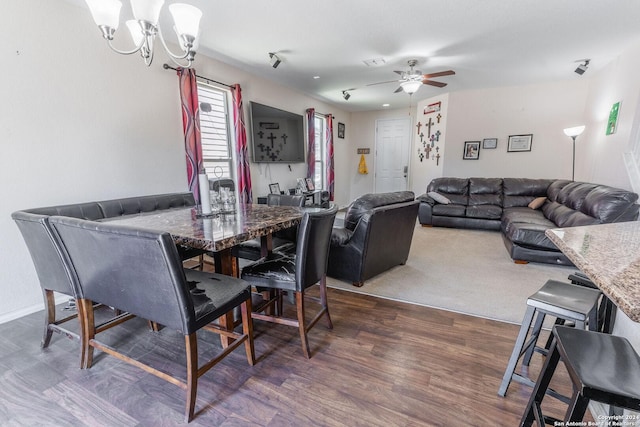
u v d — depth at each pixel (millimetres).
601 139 4160
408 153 7418
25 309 2307
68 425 1310
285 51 3539
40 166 2316
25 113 2211
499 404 1421
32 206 2295
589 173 4527
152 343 1912
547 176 5348
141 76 2975
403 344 1896
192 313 1271
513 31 3043
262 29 2955
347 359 1751
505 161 5609
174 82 3303
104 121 2701
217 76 3842
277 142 4953
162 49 3148
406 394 1484
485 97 5570
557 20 2814
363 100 6430
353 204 2809
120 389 1518
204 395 1478
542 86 5145
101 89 2660
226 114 4105
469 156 5852
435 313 2287
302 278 1690
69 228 1329
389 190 7777
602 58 3857
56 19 2338
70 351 1828
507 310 2326
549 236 1399
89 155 2613
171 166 3328
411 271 3182
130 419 1339
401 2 2488
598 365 842
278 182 5188
